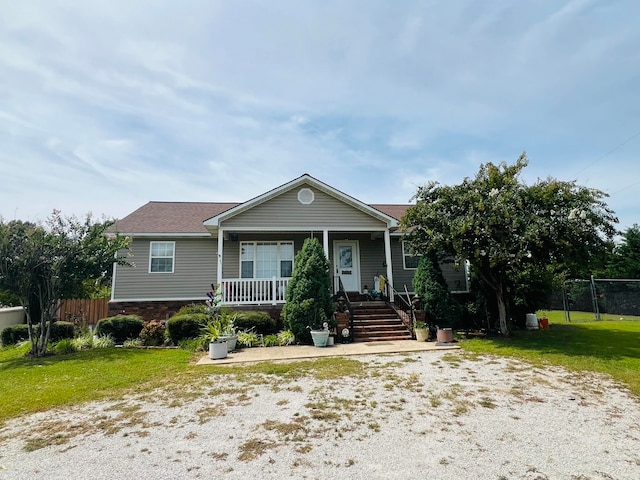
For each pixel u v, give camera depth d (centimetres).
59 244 1069
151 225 1535
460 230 1041
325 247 1397
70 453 394
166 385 670
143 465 363
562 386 630
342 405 539
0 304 1633
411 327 1181
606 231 1038
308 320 1134
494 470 346
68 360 920
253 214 1380
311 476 338
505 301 1330
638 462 362
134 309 1426
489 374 714
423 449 392
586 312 2158
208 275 1496
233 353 984
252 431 447
